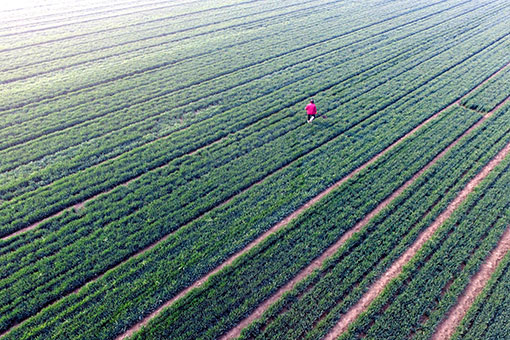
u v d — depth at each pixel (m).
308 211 18.44
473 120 26.39
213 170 21.41
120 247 16.62
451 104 29.02
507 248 16.78
